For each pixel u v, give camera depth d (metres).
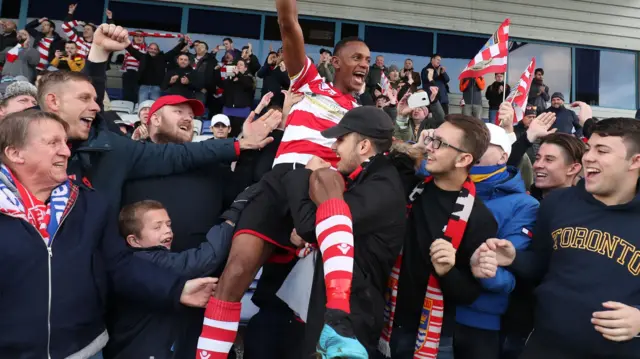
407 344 2.47
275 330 2.38
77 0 10.14
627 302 2.00
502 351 2.59
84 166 2.45
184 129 2.99
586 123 4.06
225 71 8.81
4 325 1.85
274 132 3.02
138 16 10.30
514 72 11.62
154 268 2.25
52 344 1.90
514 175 2.63
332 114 2.72
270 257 2.29
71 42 8.52
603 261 2.05
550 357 2.12
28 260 1.89
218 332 2.03
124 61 8.91
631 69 12.11
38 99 2.46
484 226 2.31
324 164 2.22
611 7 11.99
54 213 2.00
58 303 1.92
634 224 2.07
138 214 2.46
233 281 2.05
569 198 2.28
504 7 11.55
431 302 2.30
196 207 2.74
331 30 10.95
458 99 11.31
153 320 2.36
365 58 2.93
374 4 11.03
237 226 2.17
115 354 2.35
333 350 1.68
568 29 11.80
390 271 2.13
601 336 1.99
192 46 10.19
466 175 2.35
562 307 2.08
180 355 2.44
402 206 2.08
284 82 8.35
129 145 2.62
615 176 2.11
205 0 10.45
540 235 2.34
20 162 1.97
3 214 1.90
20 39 8.34
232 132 8.52
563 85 11.80
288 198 2.04
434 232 2.31
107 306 2.37
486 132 2.31
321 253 1.93
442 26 11.28
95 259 2.09
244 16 10.62
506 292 2.35
